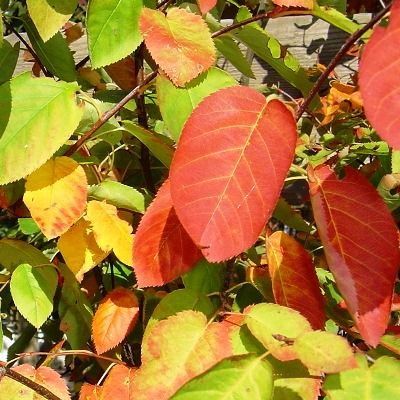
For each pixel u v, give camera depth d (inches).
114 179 19.6
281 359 14.3
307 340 14.2
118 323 17.2
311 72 22.7
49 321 22.7
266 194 14.4
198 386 14.1
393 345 15.4
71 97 16.6
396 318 18.7
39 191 16.6
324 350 14.1
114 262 20.6
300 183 22.9
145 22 16.0
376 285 14.8
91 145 20.3
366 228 15.1
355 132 21.2
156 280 15.4
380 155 19.4
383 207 15.2
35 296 17.3
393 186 17.7
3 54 20.2
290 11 16.8
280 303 16.0
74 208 16.6
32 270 17.5
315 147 20.7
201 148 14.5
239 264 18.4
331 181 15.5
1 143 16.2
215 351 15.1
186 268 15.5
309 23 23.5
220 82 16.5
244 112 14.7
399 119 13.1
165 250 15.5
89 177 18.5
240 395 14.1
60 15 16.9
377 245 15.0
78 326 18.9
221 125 14.6
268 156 14.6
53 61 20.0
